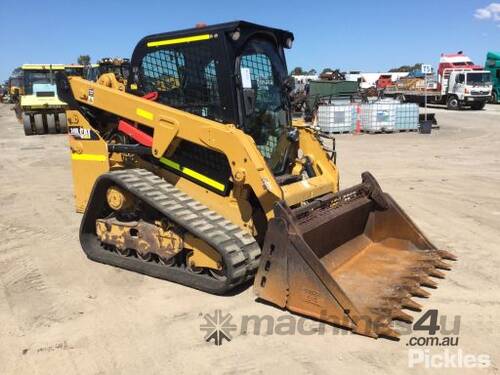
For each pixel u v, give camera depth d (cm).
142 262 525
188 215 471
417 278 483
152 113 502
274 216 421
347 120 1970
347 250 524
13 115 3075
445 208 790
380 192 560
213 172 499
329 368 353
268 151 536
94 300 461
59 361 365
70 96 575
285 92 563
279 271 421
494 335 397
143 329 408
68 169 1133
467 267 535
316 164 569
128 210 529
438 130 2053
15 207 800
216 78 485
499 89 3672
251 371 351
